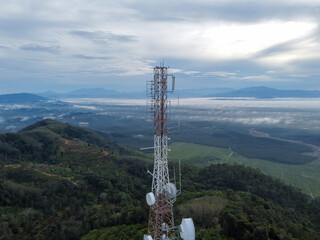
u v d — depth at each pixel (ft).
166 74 130.82
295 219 249.14
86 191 320.50
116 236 203.62
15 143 492.54
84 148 506.48
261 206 239.71
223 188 340.59
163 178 133.90
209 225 200.95
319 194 438.81
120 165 439.22
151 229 145.69
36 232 233.35
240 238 177.99
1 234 215.72
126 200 307.58
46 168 375.66
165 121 132.05
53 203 280.72
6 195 277.64
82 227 239.50
